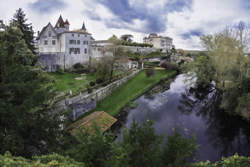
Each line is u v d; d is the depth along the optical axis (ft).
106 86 86.38
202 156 44.32
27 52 31.48
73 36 125.70
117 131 55.26
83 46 133.49
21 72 25.89
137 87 109.40
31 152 26.09
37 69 32.65
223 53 85.25
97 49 145.59
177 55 252.21
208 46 99.25
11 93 22.62
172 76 156.25
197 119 67.46
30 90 25.93
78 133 19.83
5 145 20.80
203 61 106.83
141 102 85.87
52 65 111.04
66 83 88.74
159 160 14.48
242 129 58.95
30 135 25.43
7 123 22.80
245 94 59.31
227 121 65.51
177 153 14.38
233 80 74.38
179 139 15.61
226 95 70.23
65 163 15.72
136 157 14.40
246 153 46.16
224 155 45.06
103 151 16.56
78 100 59.82
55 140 28.96
